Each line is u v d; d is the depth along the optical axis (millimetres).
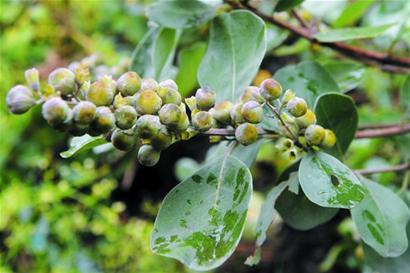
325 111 229
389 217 219
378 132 283
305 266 514
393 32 373
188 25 267
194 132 191
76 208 527
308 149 208
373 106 446
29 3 626
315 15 375
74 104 172
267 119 213
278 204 236
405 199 280
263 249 536
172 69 311
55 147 575
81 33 631
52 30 625
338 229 420
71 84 173
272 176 554
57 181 575
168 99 186
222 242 184
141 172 603
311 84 254
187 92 315
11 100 172
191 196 198
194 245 186
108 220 531
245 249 535
